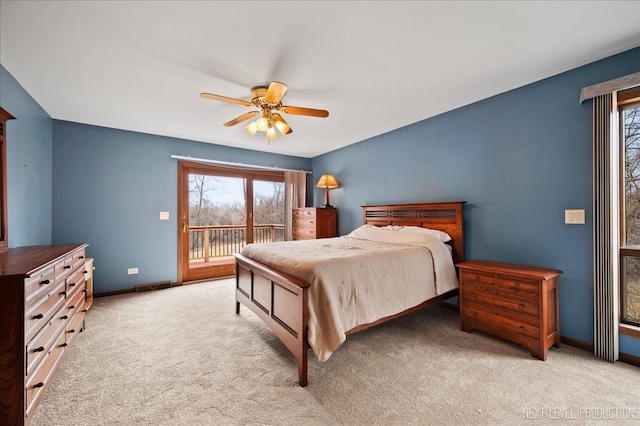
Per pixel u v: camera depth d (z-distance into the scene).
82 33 1.81
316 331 1.85
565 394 1.71
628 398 1.66
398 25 1.75
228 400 1.67
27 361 1.36
